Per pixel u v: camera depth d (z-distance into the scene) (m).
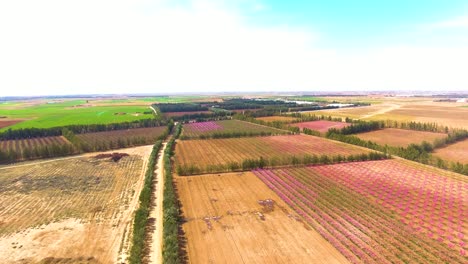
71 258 42.91
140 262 40.28
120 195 67.12
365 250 42.59
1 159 94.62
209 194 65.00
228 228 49.97
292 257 41.59
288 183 70.88
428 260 40.44
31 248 45.88
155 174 80.44
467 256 41.16
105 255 43.84
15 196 67.00
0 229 52.09
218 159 94.69
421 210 55.72
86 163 93.69
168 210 52.66
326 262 40.41
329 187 67.94
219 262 40.69
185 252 43.09
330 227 49.72
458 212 54.81
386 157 92.12
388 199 60.91
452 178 73.50
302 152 102.00
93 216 56.66
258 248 43.94
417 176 75.00
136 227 49.25
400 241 45.19
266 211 56.38
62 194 67.94
